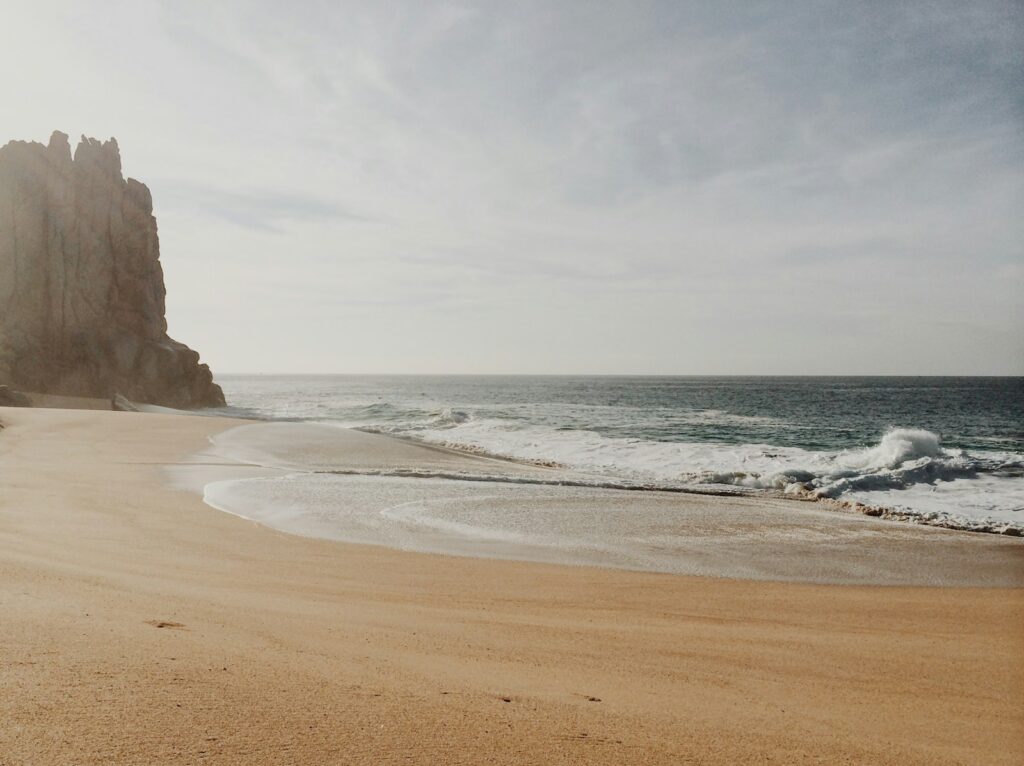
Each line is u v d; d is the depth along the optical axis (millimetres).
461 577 9594
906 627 7988
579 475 22109
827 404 81562
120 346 67938
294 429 33438
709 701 4758
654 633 7059
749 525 14547
